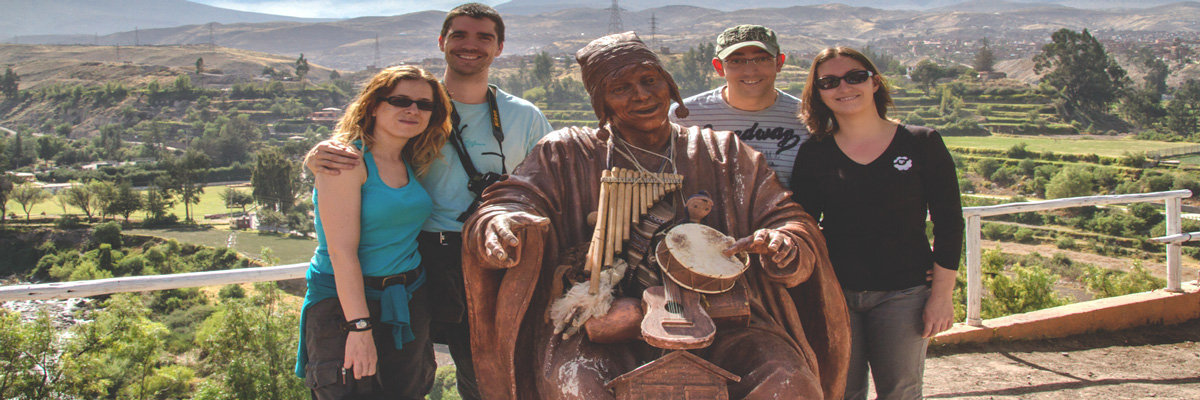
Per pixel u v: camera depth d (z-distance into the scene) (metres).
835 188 3.95
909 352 3.94
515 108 4.39
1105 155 127.06
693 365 2.87
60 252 93.50
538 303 3.40
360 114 3.54
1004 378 5.58
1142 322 6.87
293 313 9.67
